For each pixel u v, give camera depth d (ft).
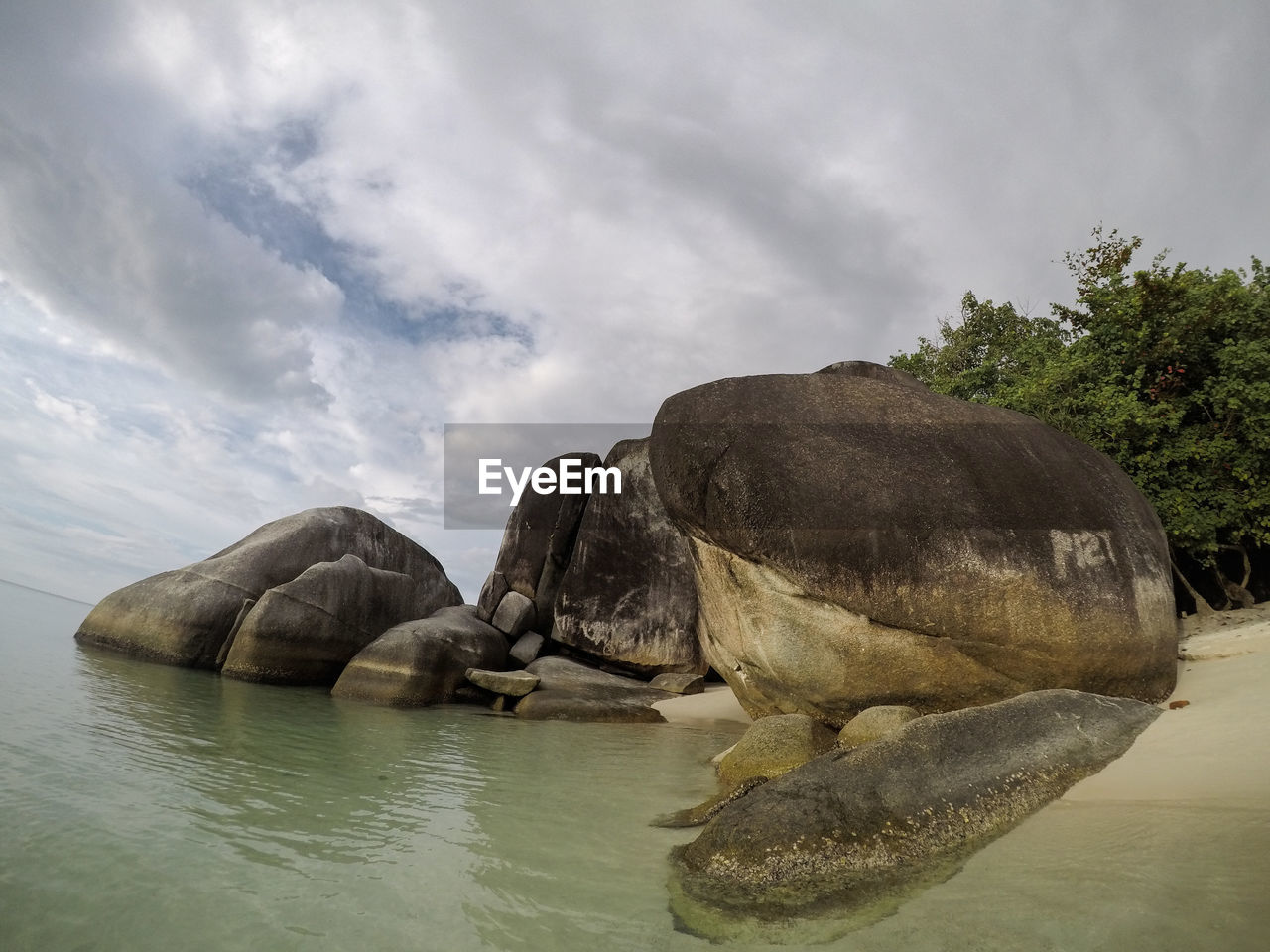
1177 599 38.91
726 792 20.76
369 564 51.06
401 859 13.85
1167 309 36.65
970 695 24.27
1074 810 13.69
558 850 15.10
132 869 12.10
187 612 40.65
